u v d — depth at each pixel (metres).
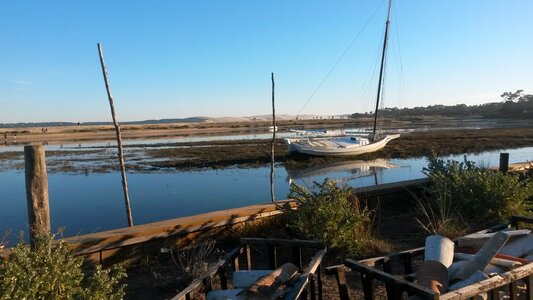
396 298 3.57
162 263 6.95
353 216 6.84
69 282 4.10
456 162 9.95
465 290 3.40
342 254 6.75
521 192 8.43
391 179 20.39
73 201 15.80
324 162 27.47
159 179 21.31
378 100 31.11
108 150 41.78
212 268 4.57
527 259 4.61
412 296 3.36
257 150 35.44
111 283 4.44
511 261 4.39
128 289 5.98
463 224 7.99
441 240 4.72
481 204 8.38
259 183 19.61
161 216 13.26
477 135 46.25
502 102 142.75
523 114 110.62
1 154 39.28
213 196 16.47
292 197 7.51
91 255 6.52
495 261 4.45
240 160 28.88
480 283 3.53
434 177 9.51
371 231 8.14
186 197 16.33
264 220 8.27
